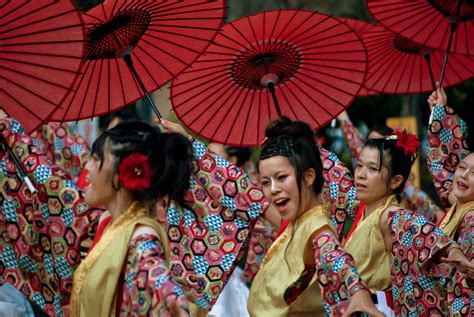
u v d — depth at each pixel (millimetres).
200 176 11680
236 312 15492
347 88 12727
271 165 10273
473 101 20453
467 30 13727
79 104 12234
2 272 10859
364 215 12797
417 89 15242
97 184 9289
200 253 11625
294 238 10258
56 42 10383
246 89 12703
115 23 11477
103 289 9078
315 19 12086
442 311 11344
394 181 12602
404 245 11320
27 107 10742
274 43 12344
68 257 10703
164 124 11672
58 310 10820
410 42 14766
